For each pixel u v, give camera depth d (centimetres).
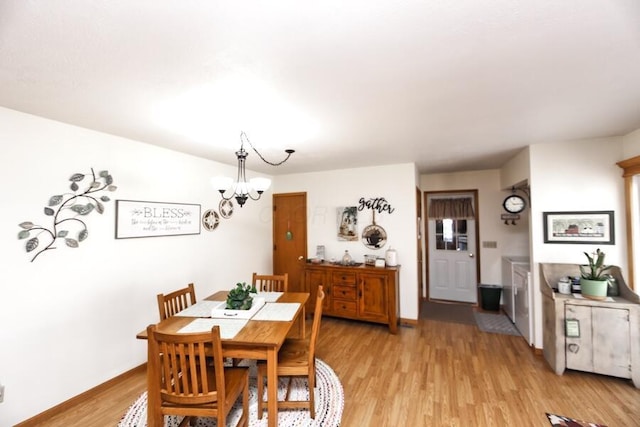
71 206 225
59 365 215
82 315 230
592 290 254
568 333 252
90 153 238
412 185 394
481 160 386
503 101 191
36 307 204
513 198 375
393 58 138
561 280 277
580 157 284
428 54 135
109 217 251
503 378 251
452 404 216
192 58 136
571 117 222
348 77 156
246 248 432
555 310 259
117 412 213
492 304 443
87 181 236
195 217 341
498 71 152
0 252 188
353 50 131
